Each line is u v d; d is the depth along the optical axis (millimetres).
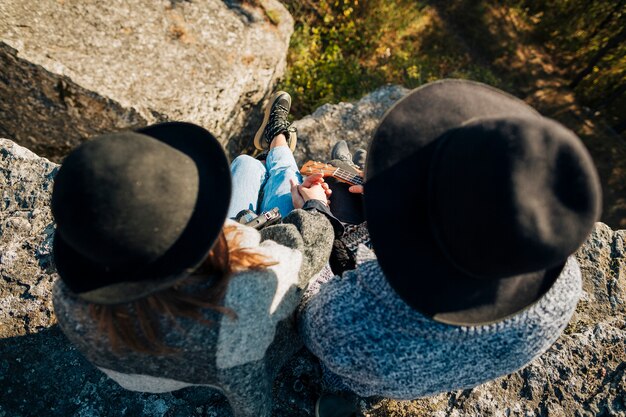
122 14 3424
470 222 942
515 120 959
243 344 1237
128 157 998
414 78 5754
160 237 1030
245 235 1373
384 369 1245
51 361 1818
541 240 903
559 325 1222
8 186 2150
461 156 970
